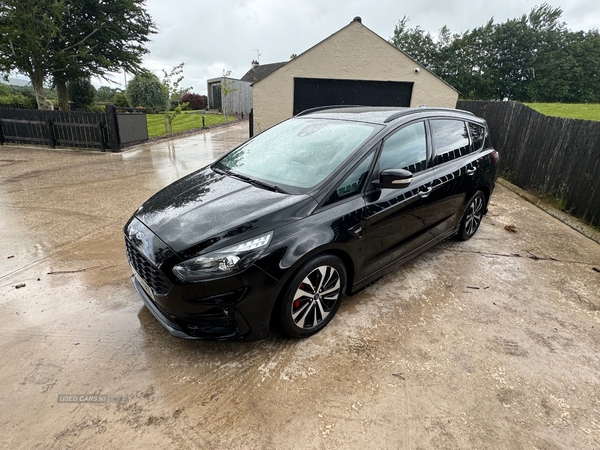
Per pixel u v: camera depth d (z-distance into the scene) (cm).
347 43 945
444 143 341
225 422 180
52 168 788
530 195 616
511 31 4297
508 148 739
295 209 223
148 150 1100
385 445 170
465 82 4431
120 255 356
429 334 251
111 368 212
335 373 213
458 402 196
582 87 4228
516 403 197
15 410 183
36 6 1596
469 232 415
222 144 1267
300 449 167
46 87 2086
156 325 251
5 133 1111
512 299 300
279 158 291
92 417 181
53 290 291
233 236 206
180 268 201
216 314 205
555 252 398
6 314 259
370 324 260
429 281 324
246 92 2830
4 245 376
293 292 221
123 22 2034
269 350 231
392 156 279
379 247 273
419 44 4506
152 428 176
